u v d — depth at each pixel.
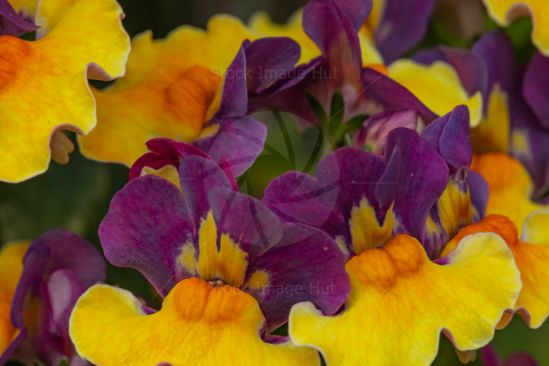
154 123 0.18
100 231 0.17
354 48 0.18
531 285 0.18
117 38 0.18
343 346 0.17
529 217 0.19
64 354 0.19
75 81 0.17
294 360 0.17
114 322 0.17
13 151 0.17
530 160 0.21
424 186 0.18
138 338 0.17
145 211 0.17
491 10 0.20
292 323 0.17
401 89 0.18
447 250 0.18
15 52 0.18
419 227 0.18
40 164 0.17
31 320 0.19
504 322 0.18
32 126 0.17
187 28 0.19
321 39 0.18
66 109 0.17
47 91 0.17
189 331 0.17
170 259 0.17
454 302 0.17
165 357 0.17
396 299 0.17
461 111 0.18
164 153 0.17
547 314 0.18
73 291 0.19
